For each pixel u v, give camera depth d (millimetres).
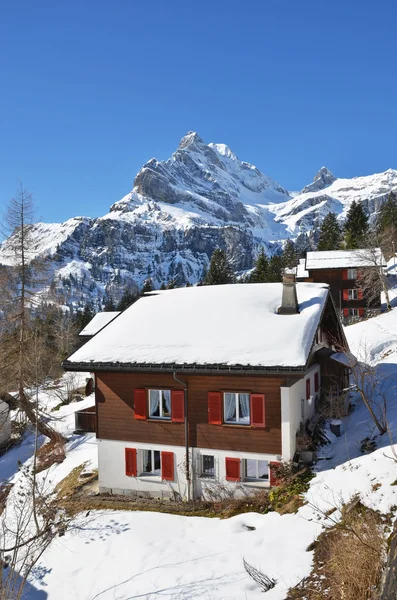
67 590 12461
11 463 28125
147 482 18047
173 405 17625
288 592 10016
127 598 11422
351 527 10781
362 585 8828
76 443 28078
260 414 16453
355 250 56562
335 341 21172
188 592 11023
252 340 16984
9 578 11828
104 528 15523
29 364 26984
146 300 22641
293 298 18656
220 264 82938
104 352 18359
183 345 17641
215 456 17188
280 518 13781
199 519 15375
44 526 16047
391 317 43031
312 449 17500
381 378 24312
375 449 15992
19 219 27203
